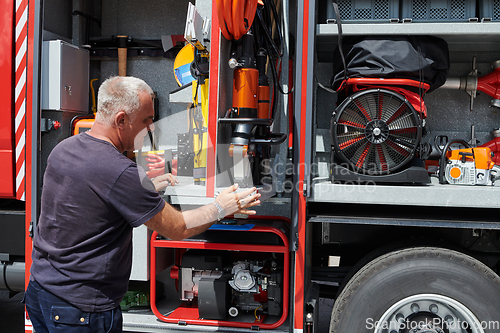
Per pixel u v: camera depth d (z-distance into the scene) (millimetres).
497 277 1618
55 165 1311
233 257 2043
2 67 1930
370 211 1833
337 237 2031
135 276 1921
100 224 1269
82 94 2312
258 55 1819
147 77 2469
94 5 2494
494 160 2045
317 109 2262
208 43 1764
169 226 1355
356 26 1693
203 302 1850
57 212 1284
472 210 1806
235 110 1707
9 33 1922
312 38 1637
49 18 2221
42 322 1344
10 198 2064
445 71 1811
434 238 1925
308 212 1797
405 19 1710
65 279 1268
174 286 2281
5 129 1933
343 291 1731
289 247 1745
